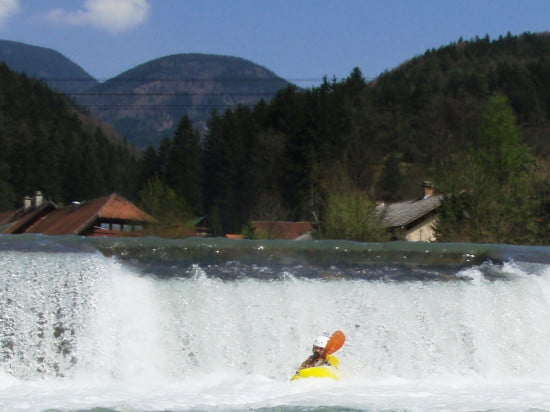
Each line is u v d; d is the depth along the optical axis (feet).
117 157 346.74
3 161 250.16
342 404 32.01
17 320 37.96
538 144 219.41
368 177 208.23
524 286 42.88
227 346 39.45
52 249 41.81
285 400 32.63
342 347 40.24
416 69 374.63
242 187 230.27
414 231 126.52
